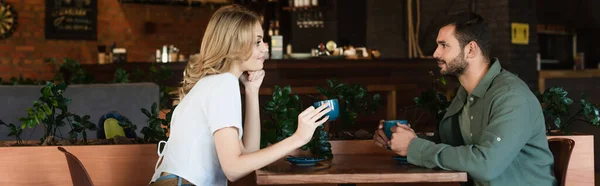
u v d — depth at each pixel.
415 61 7.65
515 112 2.28
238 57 2.19
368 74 7.37
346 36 9.12
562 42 10.03
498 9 8.28
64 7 9.68
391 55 9.30
